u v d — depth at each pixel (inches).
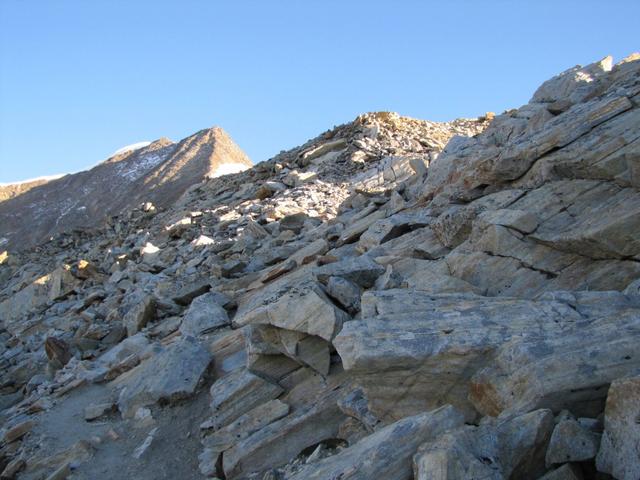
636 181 312.7
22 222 3373.5
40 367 594.2
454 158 562.6
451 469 168.2
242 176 1416.1
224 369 397.1
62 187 3698.3
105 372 471.2
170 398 381.4
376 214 582.9
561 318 240.4
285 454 294.5
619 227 285.4
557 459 182.7
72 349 559.2
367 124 1307.8
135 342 505.4
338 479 189.0
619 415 176.1
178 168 3137.3
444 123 1406.3
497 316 250.7
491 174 414.0
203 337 456.8
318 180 1083.9
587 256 305.6
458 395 239.0
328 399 305.7
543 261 320.5
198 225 1031.0
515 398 209.0
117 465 341.1
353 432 278.1
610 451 175.9
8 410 473.1
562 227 325.7
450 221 396.2
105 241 1323.8
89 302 784.9
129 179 3378.4
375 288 371.6
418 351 238.2
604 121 361.1
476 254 349.7
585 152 342.6
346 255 496.4
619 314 222.2
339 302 351.6
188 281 692.1
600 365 203.2
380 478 185.9
